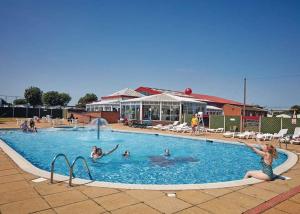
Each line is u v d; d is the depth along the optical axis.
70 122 33.28
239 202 5.32
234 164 11.95
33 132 23.11
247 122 23.27
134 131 23.80
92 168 10.46
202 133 23.22
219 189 6.11
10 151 10.49
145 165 11.30
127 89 46.31
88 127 27.94
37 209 4.71
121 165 11.18
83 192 5.65
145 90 48.06
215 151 15.39
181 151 15.25
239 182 6.72
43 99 73.62
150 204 5.09
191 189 6.05
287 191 6.09
